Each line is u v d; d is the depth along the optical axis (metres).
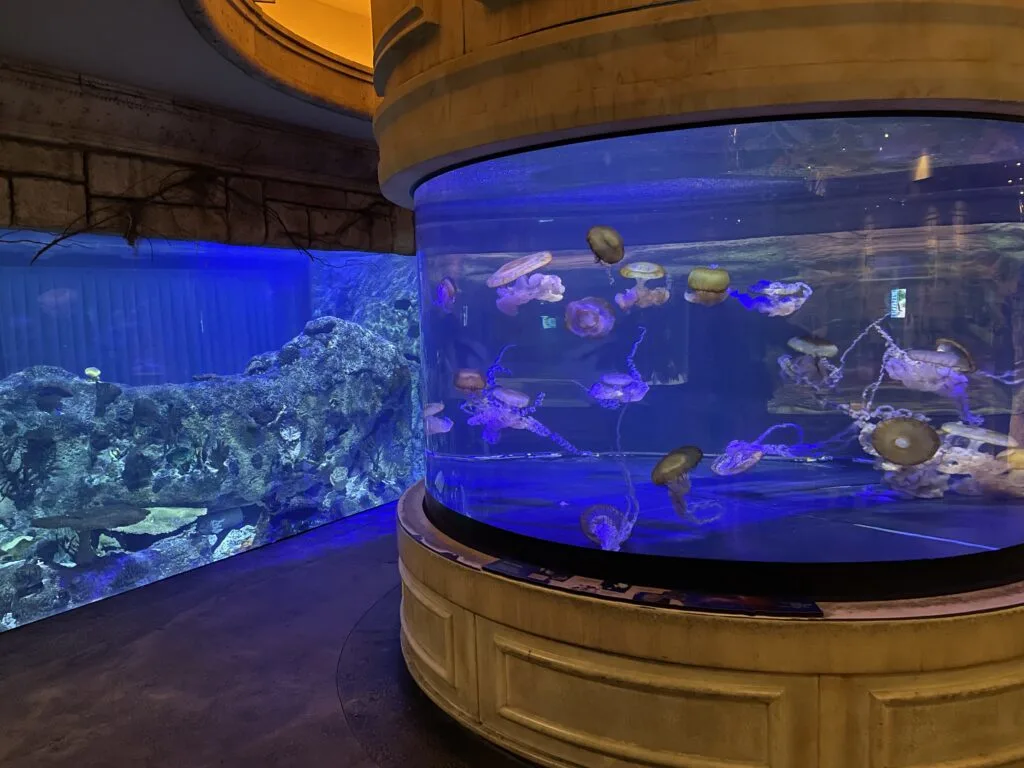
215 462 8.20
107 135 4.87
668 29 2.26
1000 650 2.45
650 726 2.67
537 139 2.63
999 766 2.52
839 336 3.42
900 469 3.20
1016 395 2.90
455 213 3.45
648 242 3.66
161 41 4.20
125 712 3.53
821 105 2.26
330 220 6.59
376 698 3.61
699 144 2.70
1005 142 2.64
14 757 3.16
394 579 5.37
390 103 3.17
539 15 2.49
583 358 3.89
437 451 3.87
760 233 3.50
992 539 2.74
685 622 2.54
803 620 2.42
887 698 2.43
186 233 5.41
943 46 2.17
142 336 8.34
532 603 2.86
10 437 7.06
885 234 3.13
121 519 7.70
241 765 3.08
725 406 3.82
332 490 9.49
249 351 9.66
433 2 2.83
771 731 2.51
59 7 3.71
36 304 7.35
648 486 3.60
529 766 2.99
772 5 2.17
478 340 3.72
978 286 2.93
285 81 4.92
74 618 4.69
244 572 5.54
